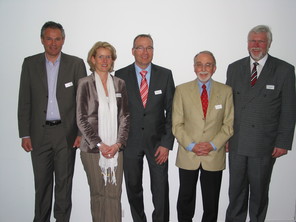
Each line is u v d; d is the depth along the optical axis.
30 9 2.28
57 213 2.24
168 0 2.35
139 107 2.06
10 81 2.35
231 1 2.38
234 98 2.10
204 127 1.97
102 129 1.89
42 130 2.05
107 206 2.04
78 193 2.52
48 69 2.07
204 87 2.02
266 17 2.41
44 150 2.10
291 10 2.41
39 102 2.04
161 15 2.36
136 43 1.99
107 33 2.35
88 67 2.38
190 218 2.15
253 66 2.07
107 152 1.87
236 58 2.44
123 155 2.12
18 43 2.31
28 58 2.08
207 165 1.97
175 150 2.53
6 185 2.48
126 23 2.35
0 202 2.50
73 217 2.55
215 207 2.05
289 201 2.63
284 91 2.01
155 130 2.09
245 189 2.22
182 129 2.02
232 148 2.13
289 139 2.03
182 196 2.10
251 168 2.11
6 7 2.27
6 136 2.41
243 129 2.05
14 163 2.46
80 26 2.32
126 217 2.56
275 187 2.61
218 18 2.39
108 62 1.92
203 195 2.07
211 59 1.94
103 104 1.89
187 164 2.02
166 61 2.42
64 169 2.14
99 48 1.90
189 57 2.42
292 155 2.57
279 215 2.65
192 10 2.37
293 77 2.01
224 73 2.46
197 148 1.95
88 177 2.00
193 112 1.99
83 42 2.34
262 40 1.96
